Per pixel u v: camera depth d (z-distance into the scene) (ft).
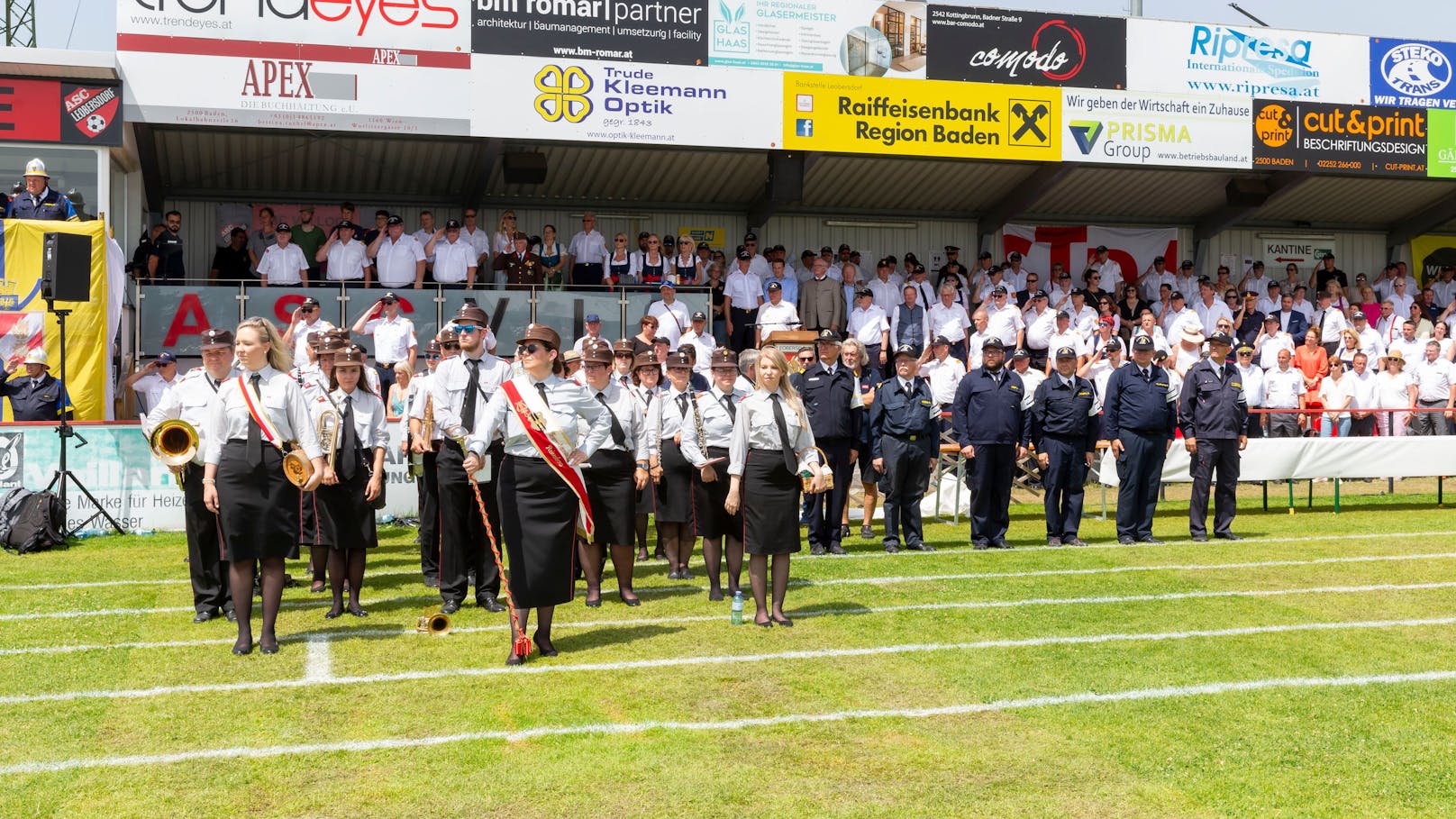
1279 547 37.68
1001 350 37.78
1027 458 47.47
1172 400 38.99
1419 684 21.63
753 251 58.44
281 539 23.35
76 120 44.73
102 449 39.96
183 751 17.69
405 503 42.78
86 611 27.48
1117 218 69.26
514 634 22.71
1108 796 16.07
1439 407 56.59
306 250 53.01
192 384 26.27
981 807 15.66
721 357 29.94
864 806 15.66
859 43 53.11
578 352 30.07
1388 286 69.51
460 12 48.60
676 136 51.06
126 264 48.34
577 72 49.88
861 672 22.15
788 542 26.02
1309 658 23.45
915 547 37.35
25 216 43.16
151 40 45.47
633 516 28.45
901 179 62.23
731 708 19.89
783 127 52.34
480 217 60.54
